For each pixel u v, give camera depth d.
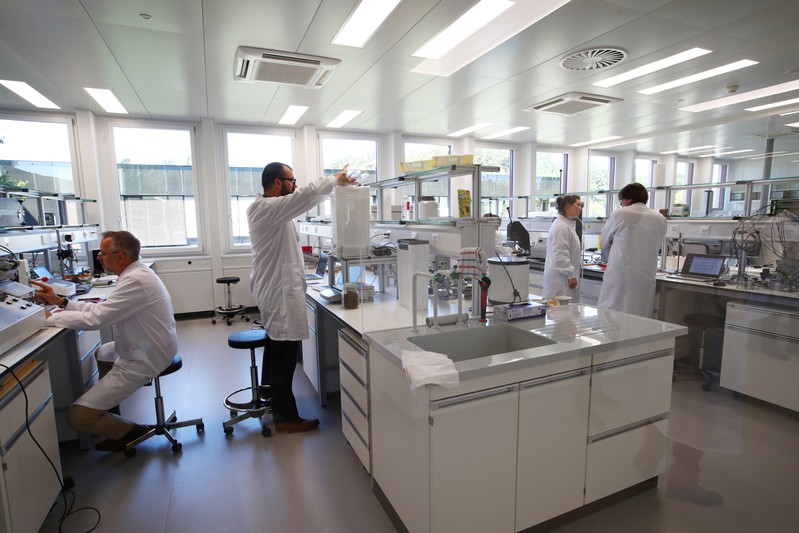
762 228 2.66
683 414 2.49
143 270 2.10
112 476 1.99
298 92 4.00
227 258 5.21
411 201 2.86
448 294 2.32
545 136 6.42
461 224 1.93
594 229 3.92
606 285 3.07
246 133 5.30
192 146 5.09
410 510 1.44
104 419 2.05
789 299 2.39
